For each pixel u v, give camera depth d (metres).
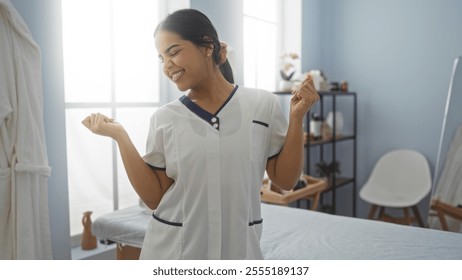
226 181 0.83
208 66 0.84
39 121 1.79
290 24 3.43
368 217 3.30
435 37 3.20
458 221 2.82
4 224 1.73
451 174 2.90
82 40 2.25
